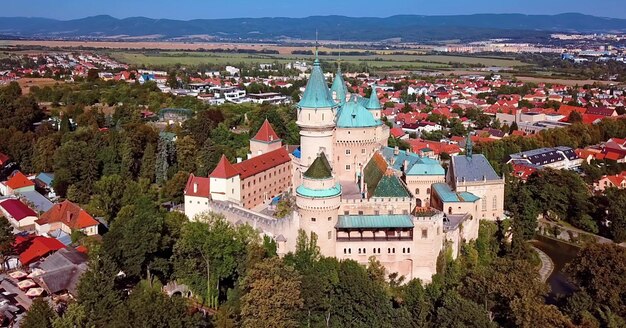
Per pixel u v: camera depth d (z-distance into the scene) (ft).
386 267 570.05
